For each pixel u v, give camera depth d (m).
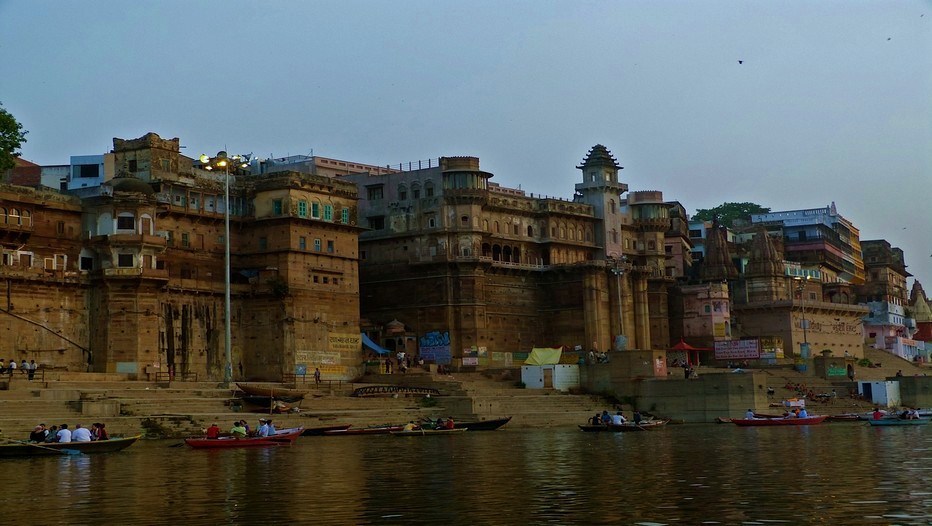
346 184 109.94
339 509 39.97
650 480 47.53
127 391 80.88
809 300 149.12
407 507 40.28
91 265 94.31
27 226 90.19
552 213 128.50
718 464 54.53
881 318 167.12
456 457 59.47
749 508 39.06
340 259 108.06
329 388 97.62
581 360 111.31
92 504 41.66
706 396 100.38
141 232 93.38
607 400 104.44
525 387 106.62
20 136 87.25
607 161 134.62
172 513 39.53
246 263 105.00
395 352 117.00
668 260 155.00
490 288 122.19
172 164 100.19
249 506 40.88
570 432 83.12
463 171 119.81
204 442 65.38
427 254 119.50
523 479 48.38
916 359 170.25
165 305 96.19
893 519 36.41
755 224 173.88
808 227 170.50
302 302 103.38
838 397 116.50
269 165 126.62
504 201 125.06
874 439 71.50
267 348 102.31
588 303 125.25
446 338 117.50
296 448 65.94
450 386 101.38
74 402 74.44
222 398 83.12
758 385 100.56
